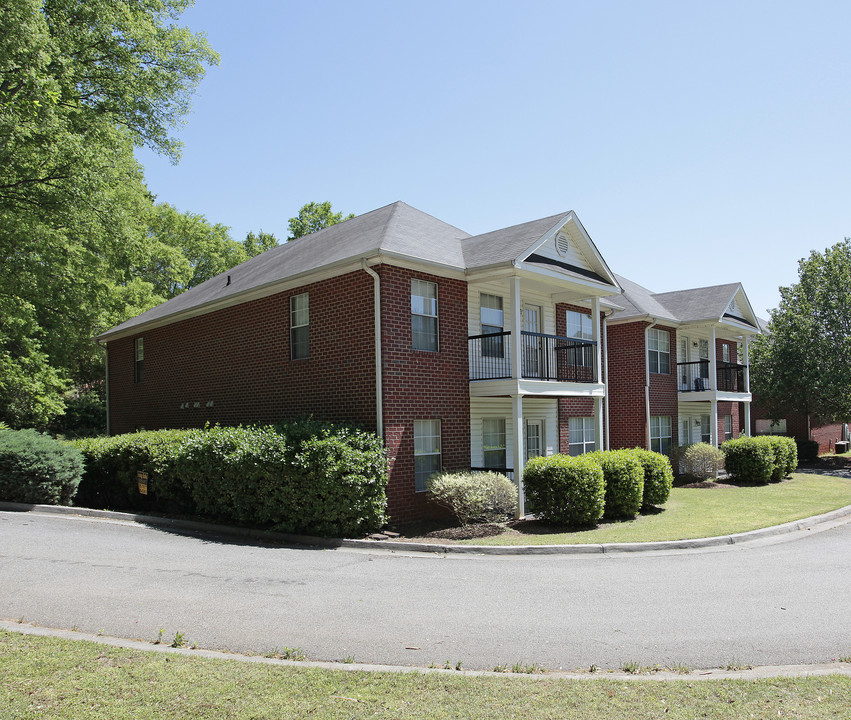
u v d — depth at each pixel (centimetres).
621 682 488
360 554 1017
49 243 2058
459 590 780
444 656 553
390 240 1352
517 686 477
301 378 1490
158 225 4088
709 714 433
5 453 1419
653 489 1539
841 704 448
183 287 4253
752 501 1688
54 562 891
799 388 2877
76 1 1912
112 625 619
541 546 1051
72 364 2980
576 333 1953
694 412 2739
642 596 758
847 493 1873
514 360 1405
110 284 2666
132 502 1490
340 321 1390
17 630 586
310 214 4731
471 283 1523
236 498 1208
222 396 1770
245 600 715
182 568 875
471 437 1505
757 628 635
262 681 477
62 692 451
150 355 2153
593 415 2016
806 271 2983
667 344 2442
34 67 1545
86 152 1764
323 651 559
